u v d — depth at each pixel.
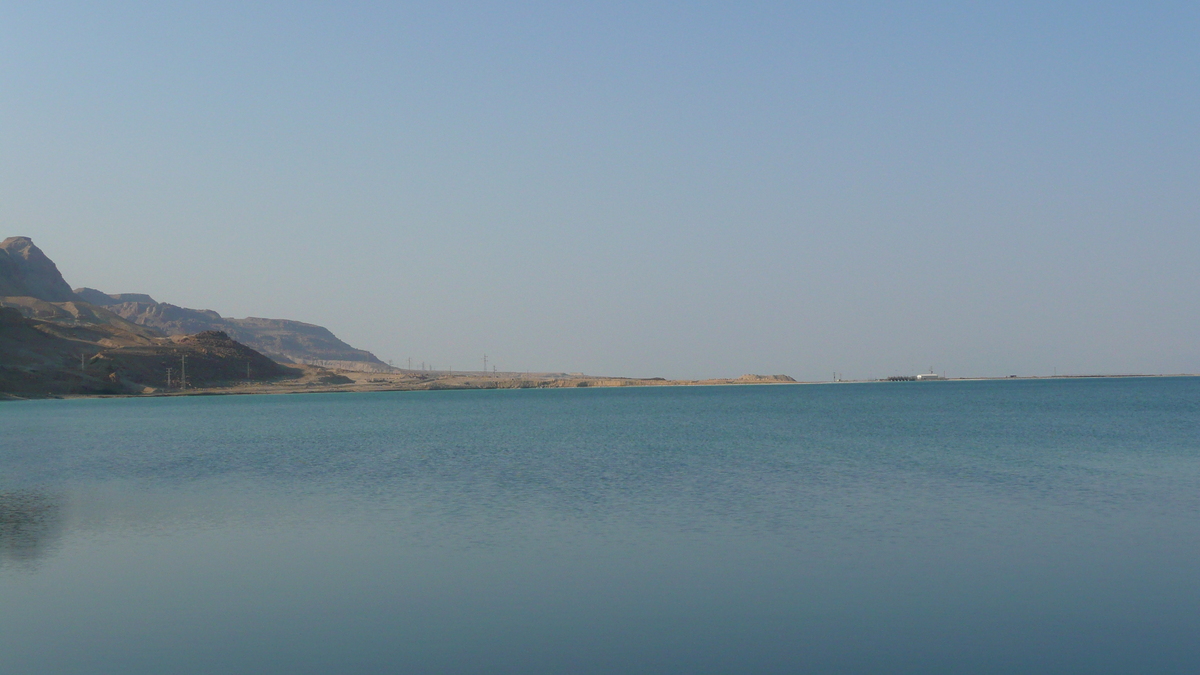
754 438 66.88
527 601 18.44
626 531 26.03
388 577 20.53
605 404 173.00
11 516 29.97
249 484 38.78
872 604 18.09
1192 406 131.75
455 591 19.22
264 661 14.88
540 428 85.31
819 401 181.62
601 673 14.20
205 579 20.52
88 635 16.31
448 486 37.22
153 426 96.25
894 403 162.38
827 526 26.77
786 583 19.77
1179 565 21.41
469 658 14.96
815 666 14.52
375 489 36.41
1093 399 172.12
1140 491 34.50
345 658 15.01
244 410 151.38
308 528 27.03
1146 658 14.90
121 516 29.77
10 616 17.56
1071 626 16.59
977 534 25.38
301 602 18.48
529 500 32.66
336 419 112.81
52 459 53.19
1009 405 144.12
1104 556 22.44
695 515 28.91
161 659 15.01
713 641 15.80
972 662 14.73
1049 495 33.44
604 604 18.14
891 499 32.47
